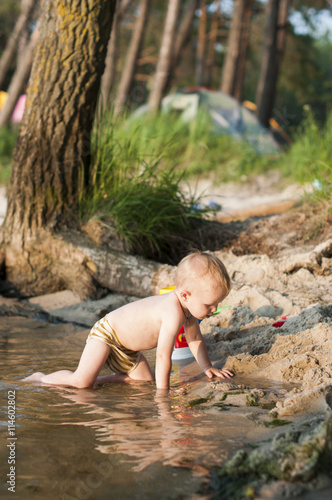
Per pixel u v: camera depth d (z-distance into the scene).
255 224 6.17
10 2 21.72
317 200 6.18
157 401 2.77
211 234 5.91
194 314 3.20
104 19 5.13
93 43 5.11
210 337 3.80
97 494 1.78
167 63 13.50
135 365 3.29
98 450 2.10
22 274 5.33
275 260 4.86
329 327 3.33
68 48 5.08
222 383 2.93
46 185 5.30
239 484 1.79
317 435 1.91
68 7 5.03
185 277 3.17
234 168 10.73
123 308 3.34
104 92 14.50
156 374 3.12
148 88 20.73
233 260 5.12
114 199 5.52
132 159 5.98
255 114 16.27
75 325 4.56
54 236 5.25
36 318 4.79
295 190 7.75
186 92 13.37
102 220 5.38
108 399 2.80
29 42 14.80
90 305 4.95
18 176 5.34
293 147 9.95
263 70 16.02
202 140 11.02
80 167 5.43
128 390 3.02
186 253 5.63
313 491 1.71
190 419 2.44
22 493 1.79
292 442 1.98
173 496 1.75
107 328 3.26
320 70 23.84
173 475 1.88
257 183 10.05
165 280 4.84
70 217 5.41
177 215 5.81
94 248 5.16
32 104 5.24
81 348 3.91
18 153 5.33
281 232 5.86
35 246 5.27
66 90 5.15
